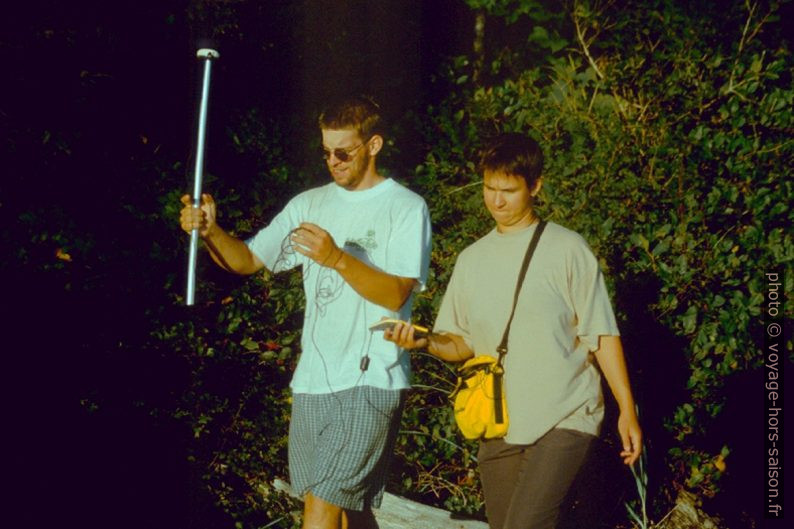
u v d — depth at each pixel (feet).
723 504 41.24
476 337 30.12
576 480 28.55
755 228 39.17
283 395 41.24
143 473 40.34
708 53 40.40
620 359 28.89
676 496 41.39
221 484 40.91
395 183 30.66
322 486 29.35
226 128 42.52
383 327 29.43
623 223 39.96
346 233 30.19
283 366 41.47
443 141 42.57
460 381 30.25
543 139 41.52
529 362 28.66
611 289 39.60
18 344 39.14
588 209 40.16
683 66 40.45
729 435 40.22
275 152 42.75
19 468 39.14
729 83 40.04
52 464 39.55
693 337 39.60
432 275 41.16
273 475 41.47
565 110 41.55
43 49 41.78
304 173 43.09
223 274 41.29
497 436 29.17
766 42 41.34
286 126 43.96
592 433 28.58
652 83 40.81
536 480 28.32
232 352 40.65
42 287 39.11
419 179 42.42
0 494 38.73
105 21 43.06
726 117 39.86
